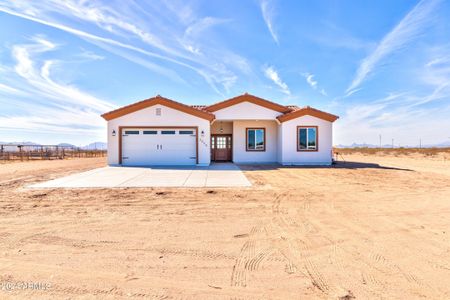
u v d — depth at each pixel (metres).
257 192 8.65
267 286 3.11
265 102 18.78
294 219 5.80
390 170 15.23
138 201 7.37
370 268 3.57
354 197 7.99
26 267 3.50
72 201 7.32
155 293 2.94
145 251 4.05
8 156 28.41
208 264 3.66
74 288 3.01
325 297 2.89
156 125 17.16
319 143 18.34
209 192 8.61
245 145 20.12
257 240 4.57
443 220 5.74
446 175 13.09
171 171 13.99
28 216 5.85
